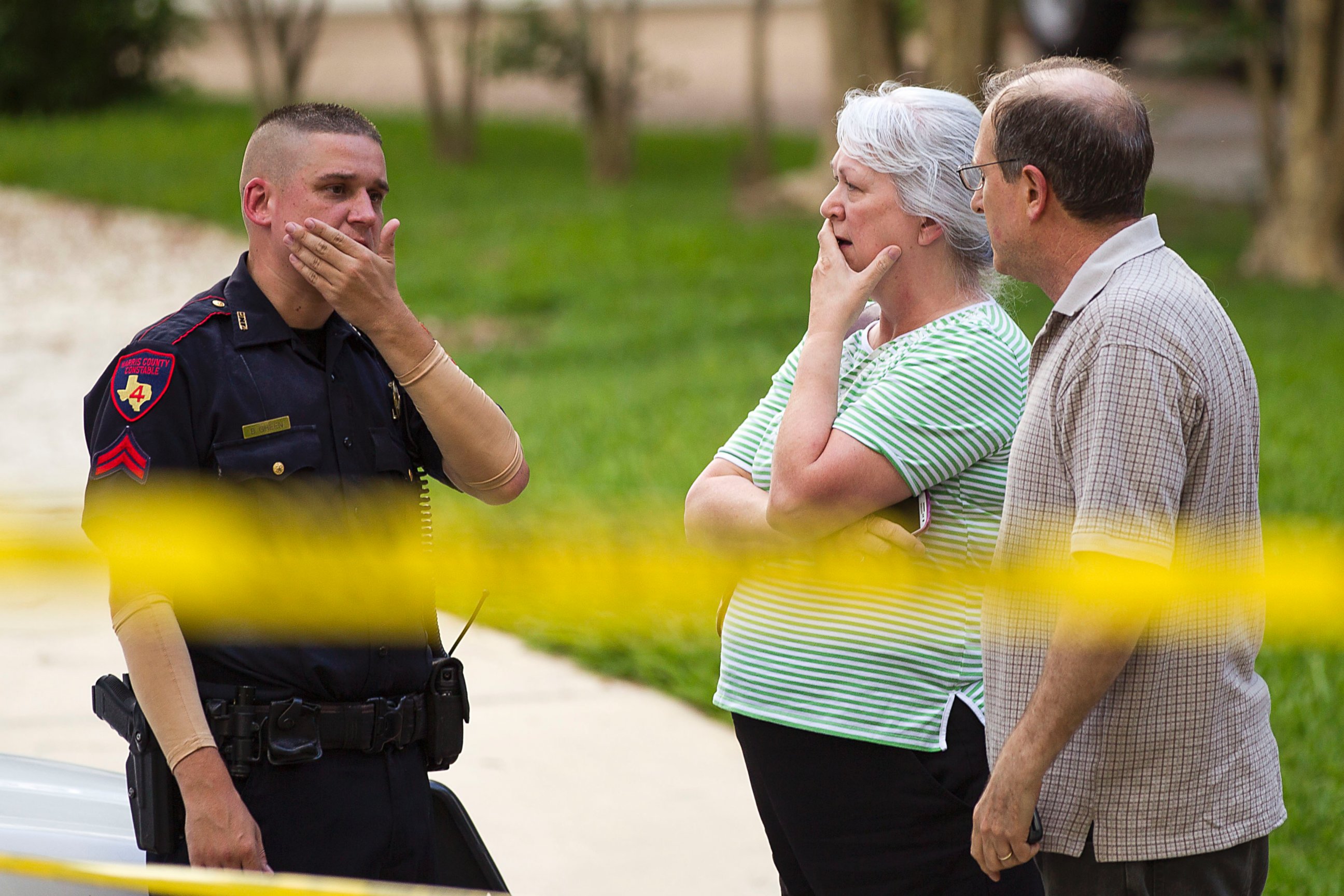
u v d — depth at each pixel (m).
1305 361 34.75
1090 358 7.87
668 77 71.25
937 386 8.81
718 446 27.61
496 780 15.67
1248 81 72.81
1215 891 8.19
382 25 109.12
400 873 8.73
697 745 16.77
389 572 8.62
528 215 54.94
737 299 42.50
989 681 8.56
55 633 18.95
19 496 20.25
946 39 49.19
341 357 8.77
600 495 23.47
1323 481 25.22
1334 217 47.94
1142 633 7.93
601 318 40.66
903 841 9.13
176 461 8.17
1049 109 8.02
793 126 81.19
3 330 38.53
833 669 9.03
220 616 8.21
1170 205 59.72
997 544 8.51
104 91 80.00
